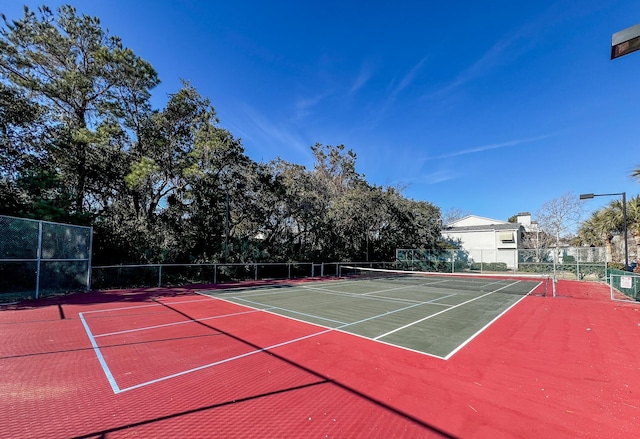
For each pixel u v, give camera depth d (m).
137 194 18.66
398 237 33.75
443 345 6.26
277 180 23.75
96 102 17.30
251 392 4.08
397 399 3.93
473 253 39.00
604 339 6.82
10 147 14.17
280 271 22.81
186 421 3.37
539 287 18.02
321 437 3.10
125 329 7.18
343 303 11.42
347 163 37.88
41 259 11.12
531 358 5.53
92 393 4.00
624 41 3.48
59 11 16.03
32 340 6.19
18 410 3.56
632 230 22.92
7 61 14.60
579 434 3.20
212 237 20.62
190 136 21.02
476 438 3.11
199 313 9.16
